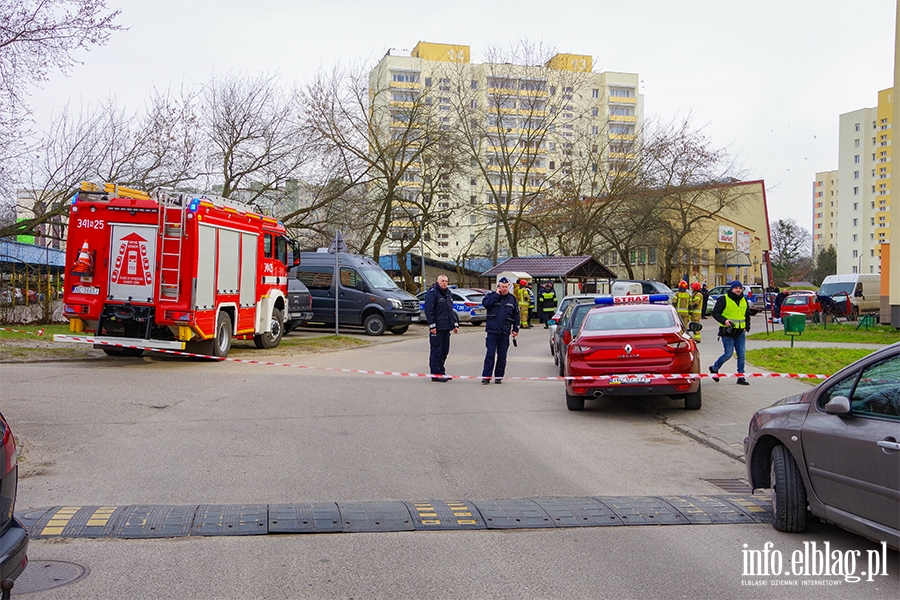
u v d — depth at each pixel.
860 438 4.88
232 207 17.69
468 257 56.09
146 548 5.23
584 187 53.50
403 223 46.38
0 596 4.07
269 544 5.36
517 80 49.09
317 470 7.55
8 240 25.95
